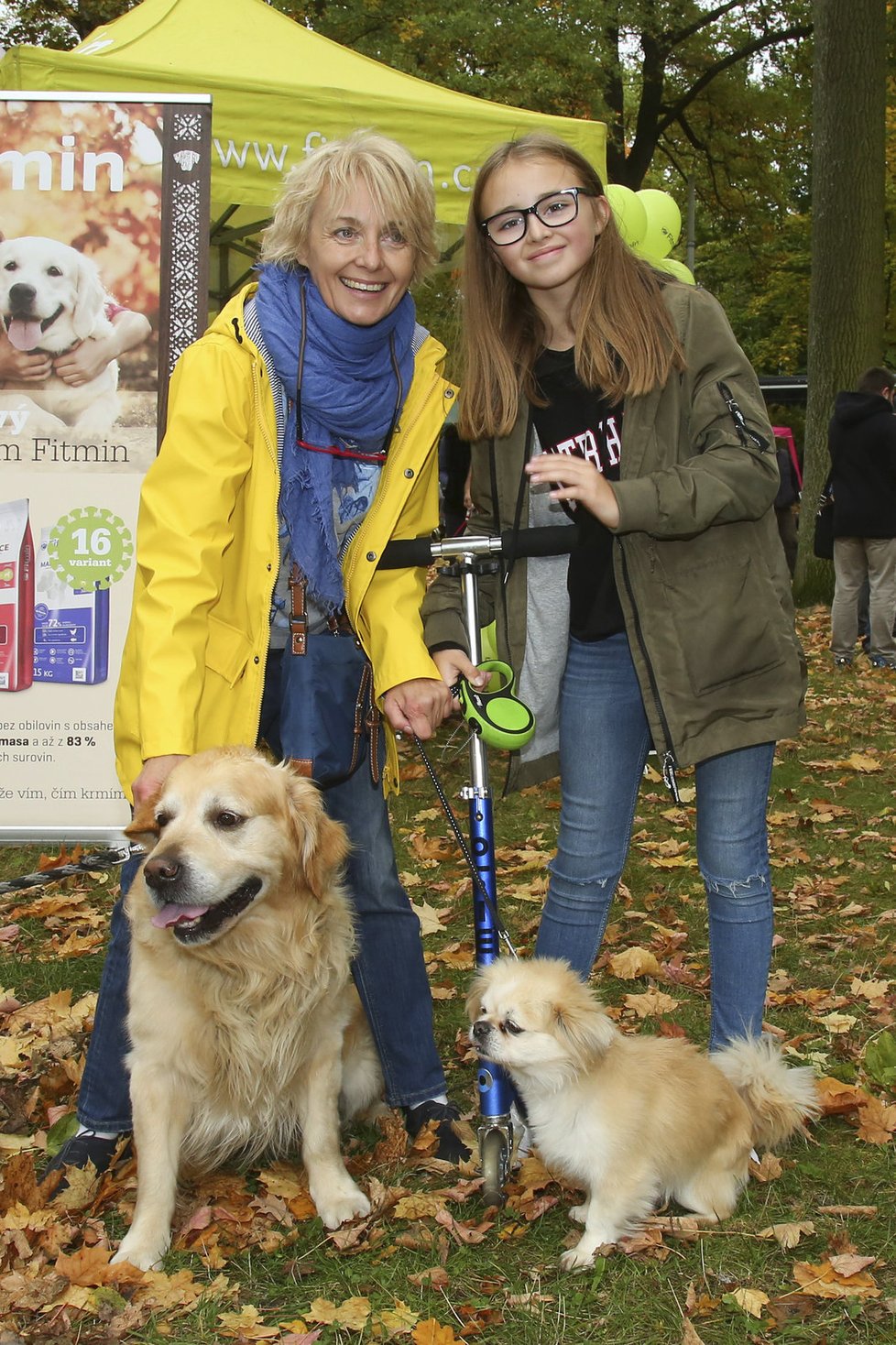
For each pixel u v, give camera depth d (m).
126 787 2.75
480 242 2.89
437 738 7.54
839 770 6.87
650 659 2.76
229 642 2.69
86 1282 2.41
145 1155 2.60
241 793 2.58
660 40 19.94
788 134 23.16
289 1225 2.65
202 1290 2.40
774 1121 2.78
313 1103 2.76
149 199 4.56
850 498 9.67
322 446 2.68
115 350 4.59
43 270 4.54
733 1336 2.20
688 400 2.80
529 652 3.00
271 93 6.28
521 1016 2.46
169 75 6.16
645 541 2.74
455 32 16.23
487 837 2.72
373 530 2.78
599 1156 2.46
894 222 22.94
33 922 4.71
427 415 2.83
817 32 12.38
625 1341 2.21
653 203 7.53
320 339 2.60
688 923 4.61
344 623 2.87
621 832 3.04
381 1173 2.86
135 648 2.60
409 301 2.81
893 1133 2.94
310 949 2.71
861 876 5.04
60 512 4.61
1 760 4.64
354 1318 2.29
